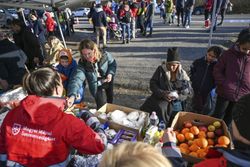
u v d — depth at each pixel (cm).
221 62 363
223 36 1083
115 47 1062
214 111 390
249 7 2192
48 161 187
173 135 184
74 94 335
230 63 352
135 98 586
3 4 688
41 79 186
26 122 187
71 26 1527
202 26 1373
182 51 905
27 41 586
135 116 304
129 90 628
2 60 428
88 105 554
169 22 1519
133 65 799
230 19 1653
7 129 191
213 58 380
